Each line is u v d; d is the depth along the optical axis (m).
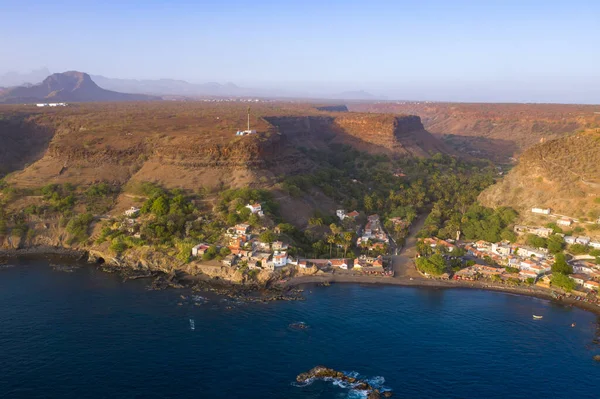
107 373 110.75
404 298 157.88
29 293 153.62
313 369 114.00
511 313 147.88
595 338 133.12
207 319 139.25
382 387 108.81
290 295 157.62
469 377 113.56
